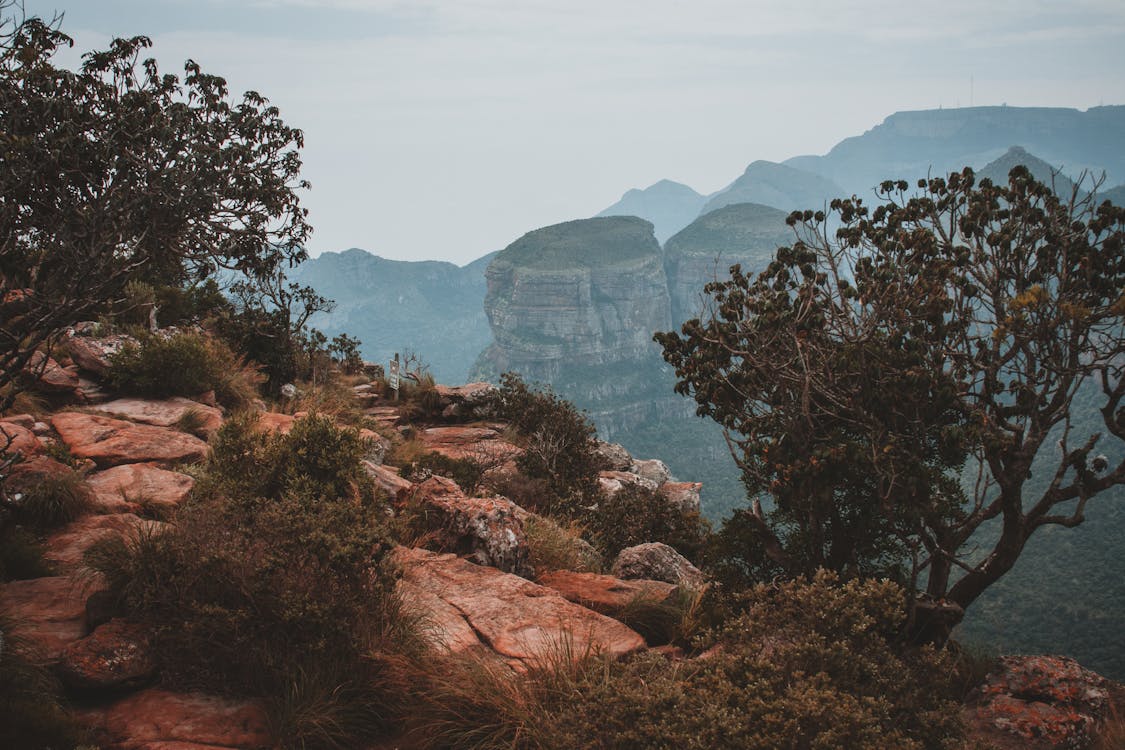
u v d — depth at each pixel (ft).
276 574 16.26
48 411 36.99
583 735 12.80
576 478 52.60
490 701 15.37
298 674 15.58
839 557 22.72
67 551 21.81
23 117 16.66
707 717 12.24
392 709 15.71
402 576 19.36
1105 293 20.42
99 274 18.26
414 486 29.81
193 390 43.68
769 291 25.20
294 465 25.22
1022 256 21.93
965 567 21.52
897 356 21.29
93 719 14.39
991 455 20.42
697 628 22.18
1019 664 18.22
